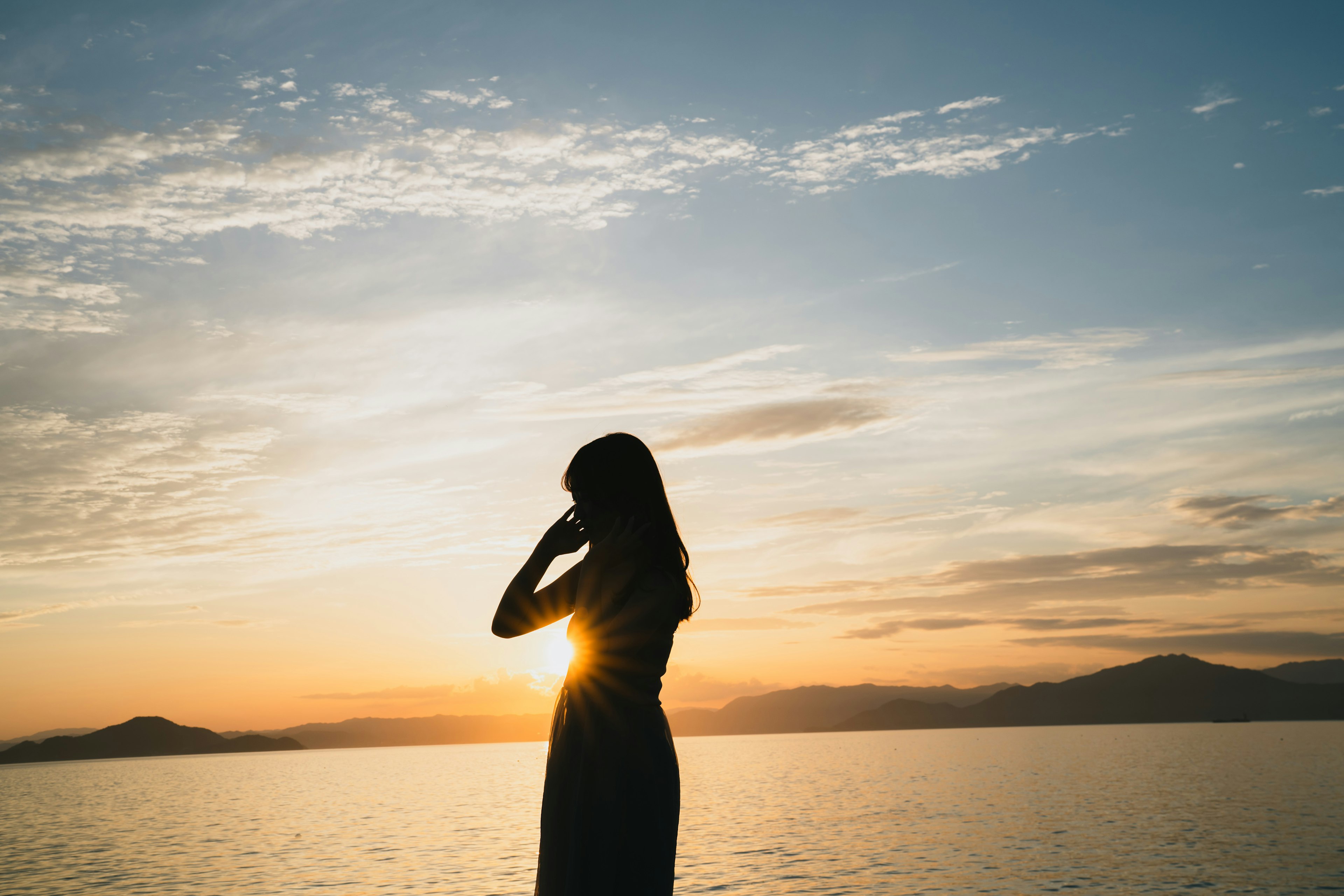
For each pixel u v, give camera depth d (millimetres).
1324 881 29016
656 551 2281
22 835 54688
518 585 2248
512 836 46688
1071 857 34875
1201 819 46500
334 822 58438
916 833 43531
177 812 70938
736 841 41812
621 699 2207
